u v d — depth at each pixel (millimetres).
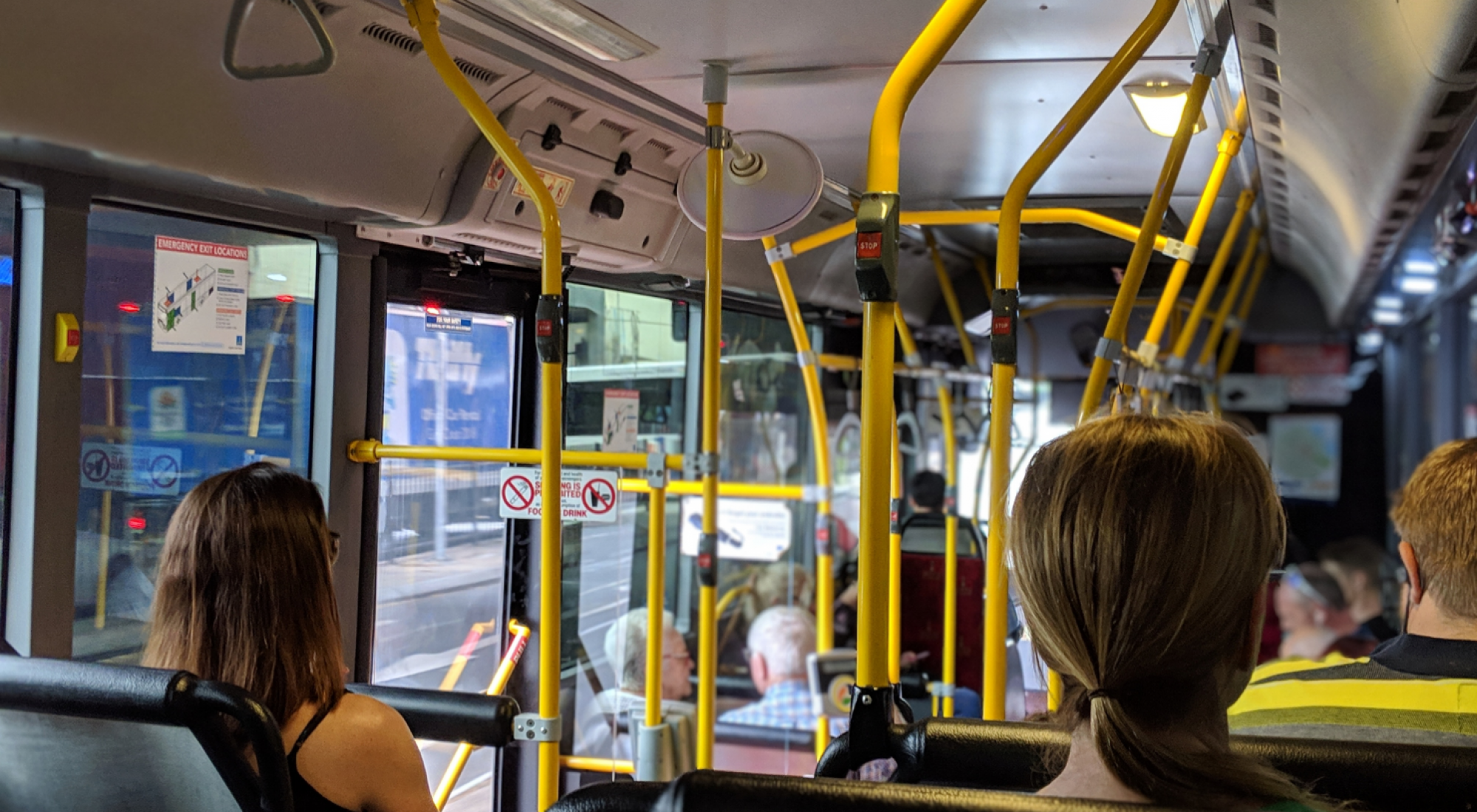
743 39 2553
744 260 3975
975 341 4848
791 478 5660
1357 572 5746
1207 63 2441
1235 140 3070
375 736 1968
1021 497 1027
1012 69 2736
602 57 2674
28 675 1563
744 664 5191
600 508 3252
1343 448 10859
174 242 2631
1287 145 3500
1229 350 7246
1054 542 974
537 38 2537
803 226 3658
